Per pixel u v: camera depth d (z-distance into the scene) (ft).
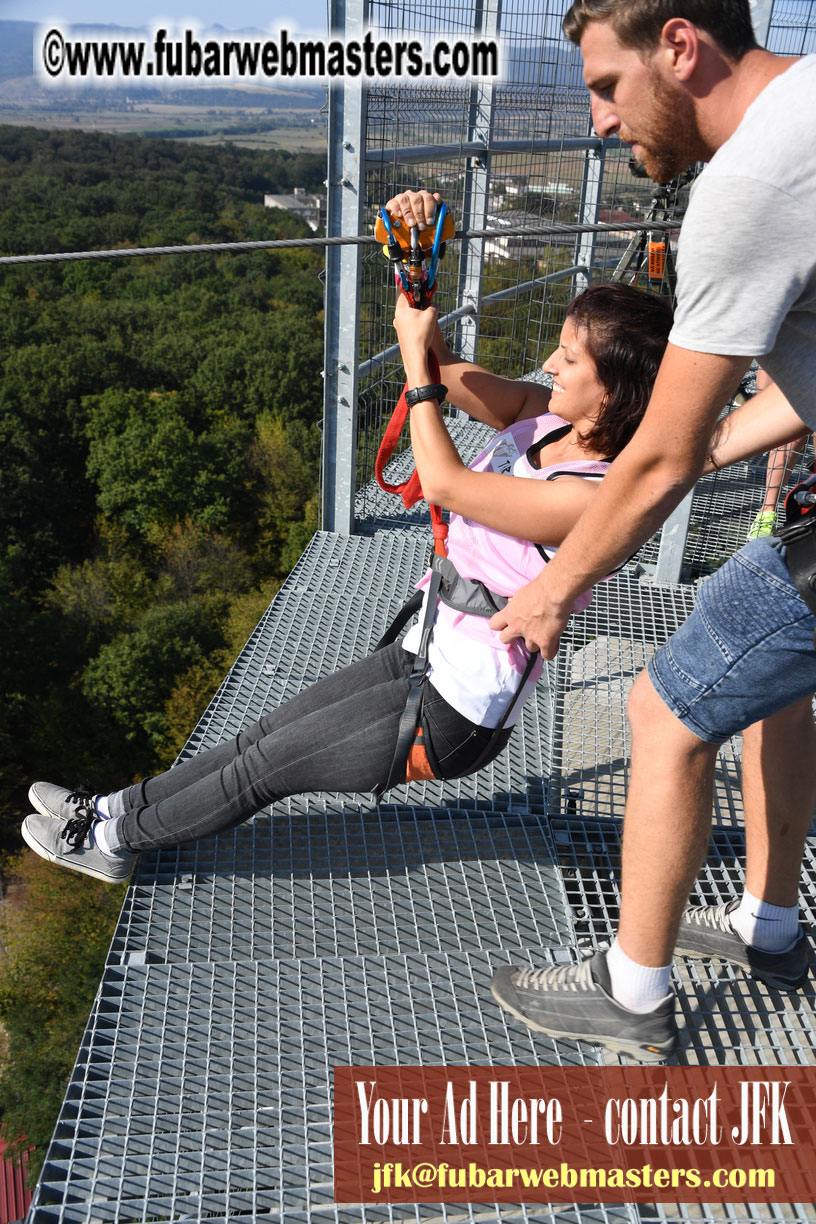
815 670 3.86
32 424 139.44
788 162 2.99
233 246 6.41
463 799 6.94
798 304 3.31
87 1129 4.54
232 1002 5.26
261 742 5.31
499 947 5.71
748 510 12.75
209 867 6.21
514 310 15.51
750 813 5.05
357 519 12.03
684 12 3.12
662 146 3.51
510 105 13.87
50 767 93.97
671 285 12.31
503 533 4.69
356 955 5.59
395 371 12.44
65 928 67.00
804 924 5.90
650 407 3.57
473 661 4.90
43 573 127.44
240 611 108.17
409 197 4.88
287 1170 4.38
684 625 4.18
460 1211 4.25
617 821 6.85
